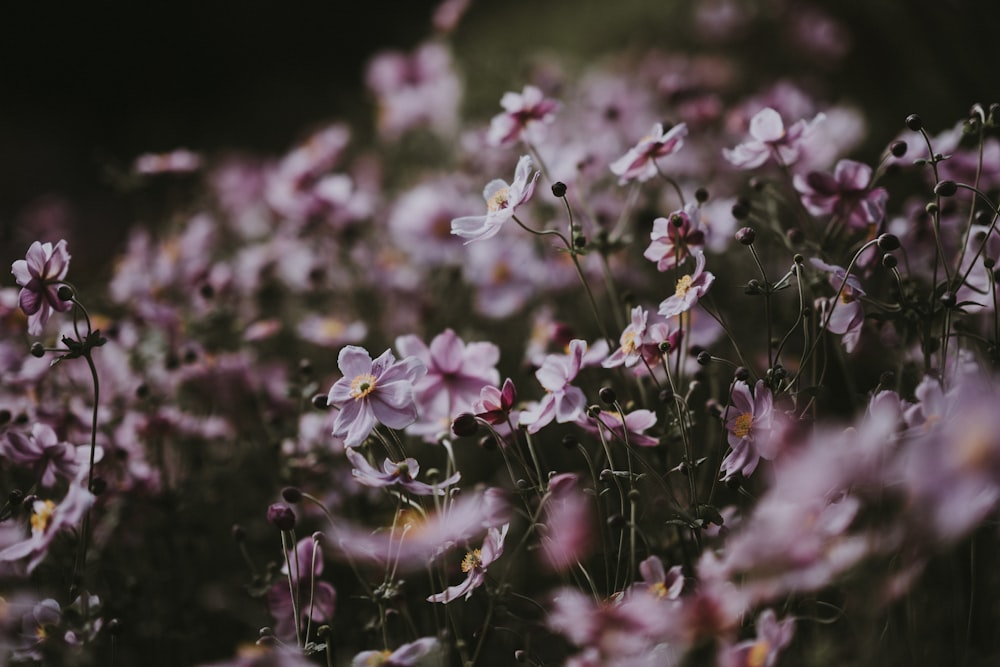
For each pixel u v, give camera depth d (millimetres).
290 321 1477
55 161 3475
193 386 1228
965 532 804
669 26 2629
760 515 815
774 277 1216
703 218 1126
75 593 927
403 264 1510
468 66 2027
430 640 843
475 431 887
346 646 1059
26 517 990
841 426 910
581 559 927
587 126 1538
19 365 1104
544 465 1036
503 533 885
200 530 1116
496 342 1381
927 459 731
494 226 913
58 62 4223
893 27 2016
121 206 2711
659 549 959
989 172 1017
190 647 1094
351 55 3945
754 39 2285
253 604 1117
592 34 2826
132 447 1110
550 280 1303
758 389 859
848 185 970
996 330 874
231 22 4246
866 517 875
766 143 992
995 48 1699
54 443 940
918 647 874
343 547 919
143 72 4230
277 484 1119
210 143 3166
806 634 907
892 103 1979
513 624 1017
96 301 1345
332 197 1428
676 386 959
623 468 1015
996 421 721
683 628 790
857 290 868
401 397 883
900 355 947
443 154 1896
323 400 889
